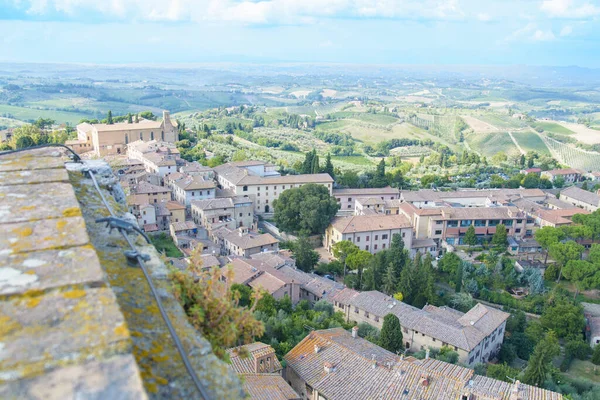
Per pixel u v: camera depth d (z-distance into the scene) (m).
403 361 48.78
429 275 90.00
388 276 89.12
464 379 45.50
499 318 75.50
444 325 69.00
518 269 103.88
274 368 47.62
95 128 159.62
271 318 60.81
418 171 198.88
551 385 57.88
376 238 109.94
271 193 130.88
